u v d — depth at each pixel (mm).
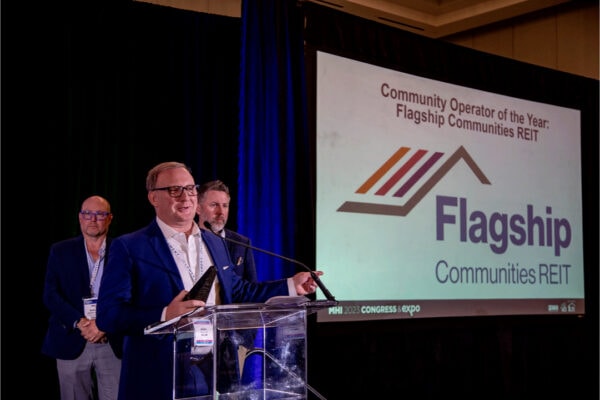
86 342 3781
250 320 1954
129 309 2186
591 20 5750
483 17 6078
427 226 4500
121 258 2344
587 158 5488
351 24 4289
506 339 5191
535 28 6113
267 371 1976
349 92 4230
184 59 4879
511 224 4941
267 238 4008
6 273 4203
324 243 4043
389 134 4383
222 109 4984
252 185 3998
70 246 3926
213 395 1852
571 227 5309
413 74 4543
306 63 4074
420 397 4727
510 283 4879
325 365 4281
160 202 2508
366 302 4168
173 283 2398
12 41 4285
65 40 4477
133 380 2240
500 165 4938
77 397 3801
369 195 4254
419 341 4766
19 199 4266
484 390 5055
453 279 4582
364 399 4457
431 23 6270
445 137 4660
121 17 4668
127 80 4676
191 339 1924
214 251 2615
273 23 4066
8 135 4254
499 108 4984
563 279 5211
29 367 4223
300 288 2584
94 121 4555
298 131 4113
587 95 5531
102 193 4559
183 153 4840
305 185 4074
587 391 5508
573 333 5508
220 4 5387
